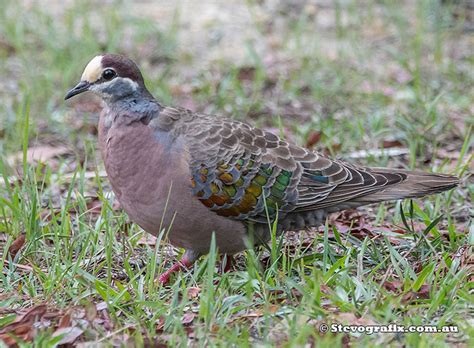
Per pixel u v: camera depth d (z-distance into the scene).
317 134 14.66
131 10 21.48
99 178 13.01
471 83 17.12
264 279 10.16
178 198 10.33
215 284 10.29
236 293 9.98
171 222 10.45
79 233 11.33
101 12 21.25
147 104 10.56
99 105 17.08
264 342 8.82
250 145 10.63
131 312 9.67
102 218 11.48
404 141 14.76
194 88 17.30
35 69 18.33
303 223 11.00
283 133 14.19
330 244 11.40
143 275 10.72
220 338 8.88
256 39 19.98
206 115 10.84
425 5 19.77
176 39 19.62
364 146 14.78
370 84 17.23
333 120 15.56
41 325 9.32
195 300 9.84
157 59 19.09
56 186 13.38
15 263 10.95
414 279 10.07
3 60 18.89
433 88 16.81
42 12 20.83
